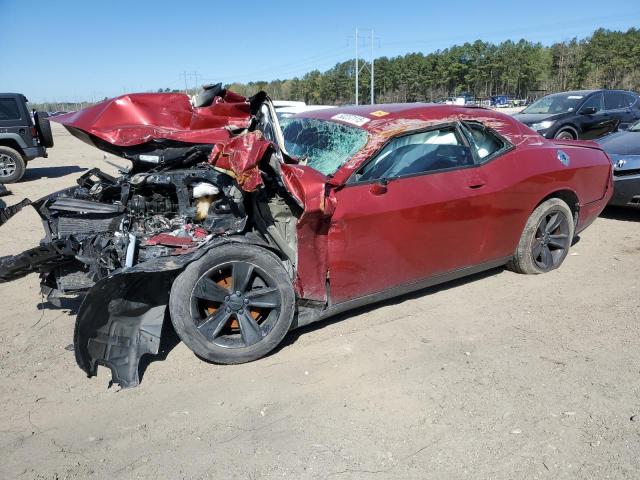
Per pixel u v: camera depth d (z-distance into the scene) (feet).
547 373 10.58
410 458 8.25
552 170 14.80
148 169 12.16
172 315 10.31
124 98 11.86
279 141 11.31
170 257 10.38
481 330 12.51
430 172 12.60
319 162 12.26
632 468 7.97
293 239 11.30
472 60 341.62
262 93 11.35
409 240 12.25
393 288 12.57
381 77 351.87
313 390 10.14
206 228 11.34
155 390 10.24
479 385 10.19
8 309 14.10
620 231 20.83
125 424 9.21
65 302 14.19
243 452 8.46
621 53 281.95
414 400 9.75
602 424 8.98
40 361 11.38
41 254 10.45
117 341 10.35
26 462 8.29
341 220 11.15
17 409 9.68
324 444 8.61
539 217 15.03
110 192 12.39
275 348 11.70
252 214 11.45
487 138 14.01
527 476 7.86
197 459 8.31
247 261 10.64
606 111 40.22
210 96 12.36
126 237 10.84
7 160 37.55
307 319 11.66
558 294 14.53
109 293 9.78
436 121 13.00
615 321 12.87
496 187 13.51
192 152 11.76
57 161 51.98
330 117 13.74
